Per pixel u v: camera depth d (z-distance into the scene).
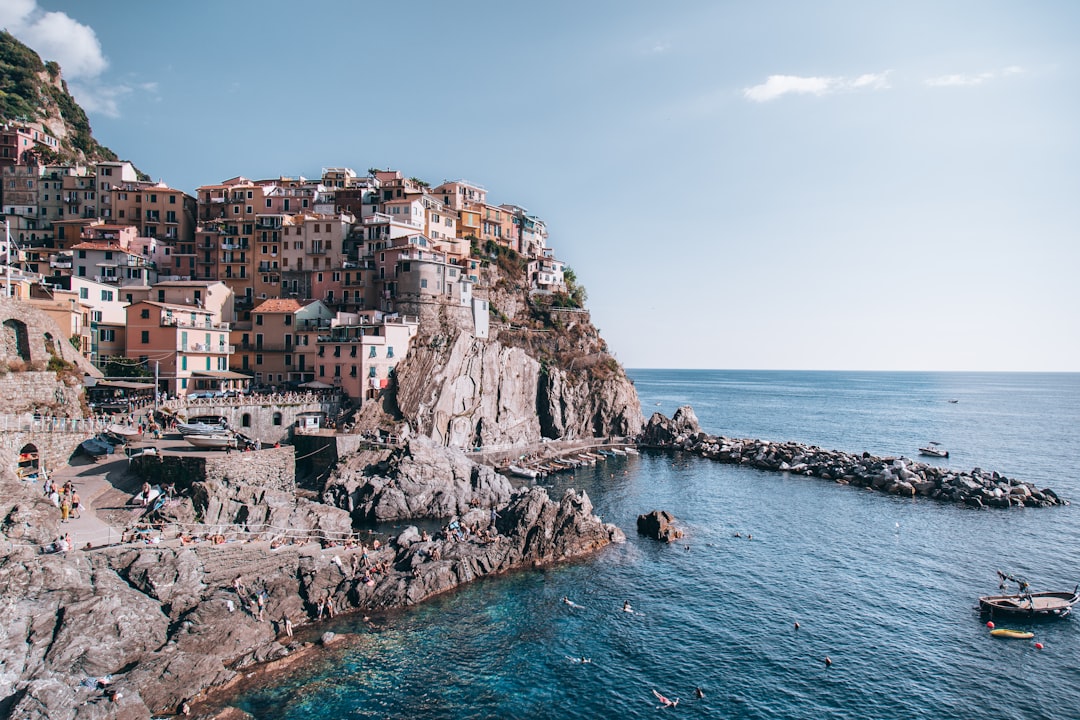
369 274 124.81
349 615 53.09
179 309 94.25
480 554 62.91
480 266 142.50
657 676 47.25
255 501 64.38
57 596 42.03
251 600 49.94
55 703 35.66
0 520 47.94
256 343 109.19
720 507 92.62
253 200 141.12
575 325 151.62
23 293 81.62
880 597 61.22
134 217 136.00
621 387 147.50
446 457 87.38
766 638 53.16
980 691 46.28
